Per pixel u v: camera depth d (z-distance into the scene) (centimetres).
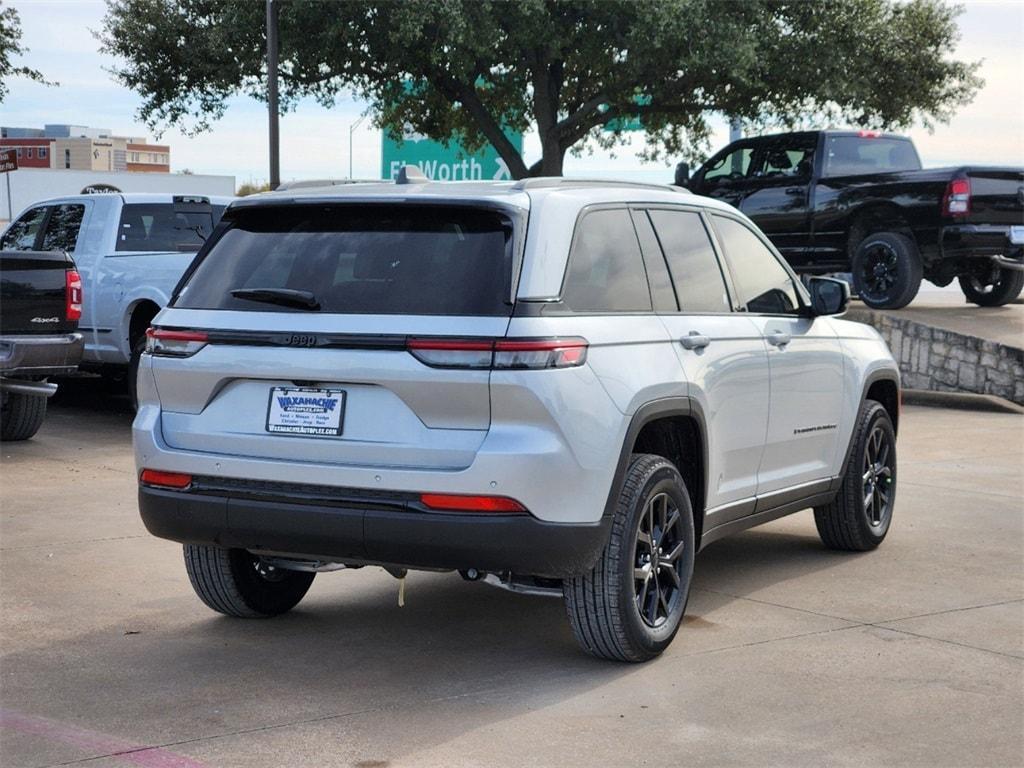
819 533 714
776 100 2411
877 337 740
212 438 486
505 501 443
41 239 1249
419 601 603
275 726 430
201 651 516
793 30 2312
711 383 542
